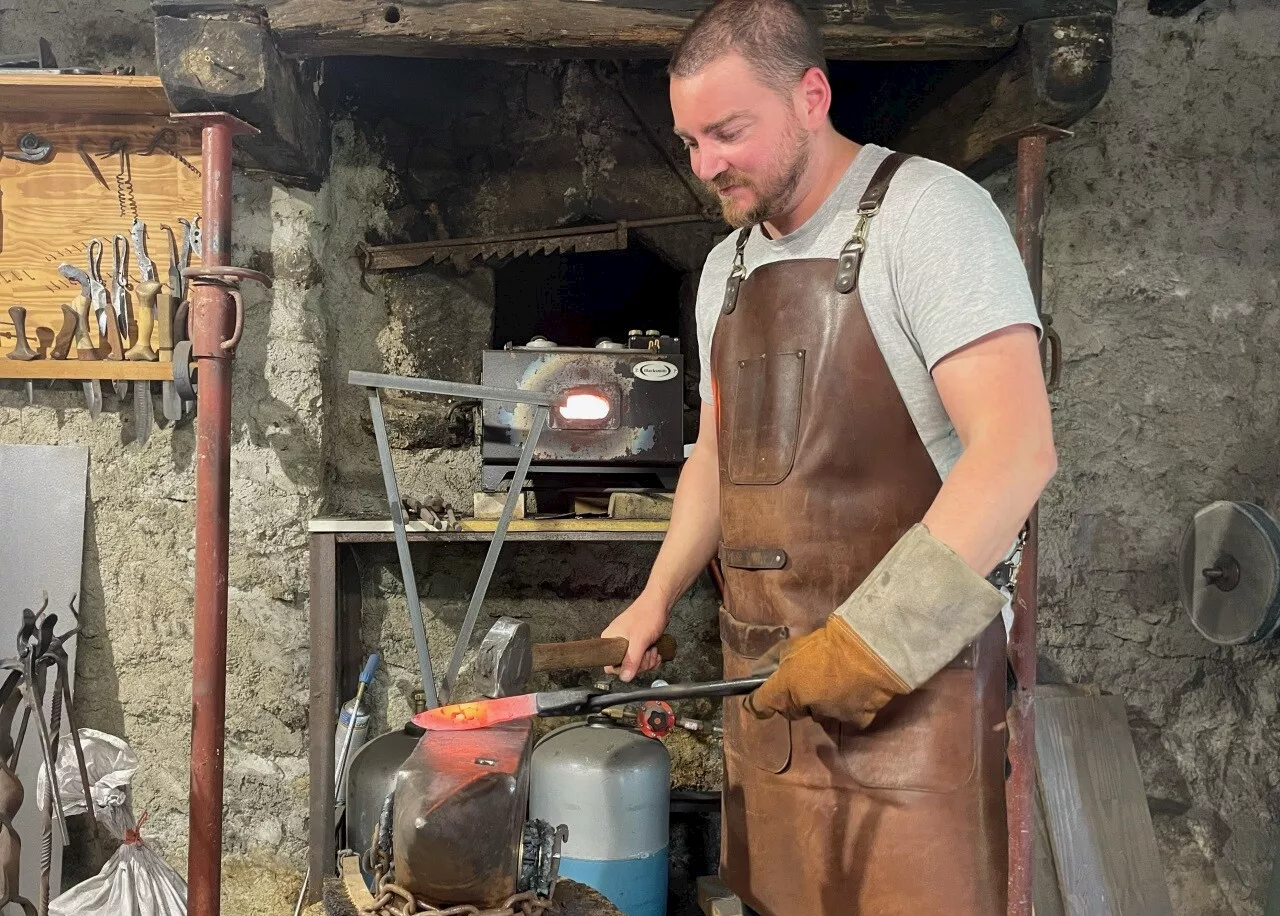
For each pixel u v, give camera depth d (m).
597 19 1.97
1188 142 2.52
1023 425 1.12
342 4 1.93
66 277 2.38
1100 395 2.52
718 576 1.77
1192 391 2.52
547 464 2.37
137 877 1.96
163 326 2.34
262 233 2.40
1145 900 2.26
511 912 1.10
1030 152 2.03
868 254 1.27
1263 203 2.52
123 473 2.41
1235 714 2.53
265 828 2.41
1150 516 2.53
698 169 1.31
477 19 1.96
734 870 1.45
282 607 2.41
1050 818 2.25
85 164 2.38
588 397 2.37
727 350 1.43
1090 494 2.53
